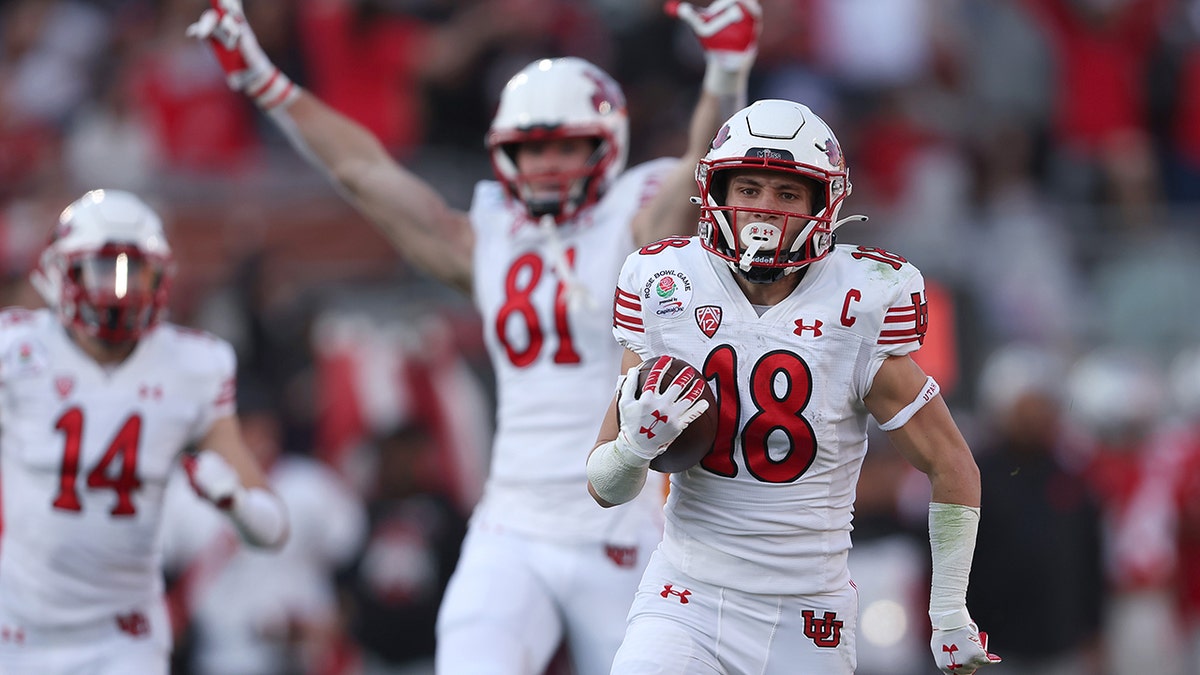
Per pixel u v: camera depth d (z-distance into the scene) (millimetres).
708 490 13891
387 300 31219
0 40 37188
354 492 28609
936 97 38156
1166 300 33000
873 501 26359
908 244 32844
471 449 29719
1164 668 29609
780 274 13562
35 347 18828
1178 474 29969
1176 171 39688
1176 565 29906
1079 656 27406
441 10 36219
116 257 18344
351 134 19828
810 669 13984
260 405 28781
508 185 18969
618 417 13805
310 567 27078
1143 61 40188
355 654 27484
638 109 36219
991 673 27016
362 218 32156
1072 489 27391
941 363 31547
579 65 18906
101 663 18656
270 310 31125
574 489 18078
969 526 13773
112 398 18766
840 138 36781
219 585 26297
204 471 18297
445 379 29719
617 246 18516
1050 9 39781
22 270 32062
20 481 18703
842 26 37906
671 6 17906
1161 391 31906
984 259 32688
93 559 18594
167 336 19281
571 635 18234
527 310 18469
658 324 13859
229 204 32438
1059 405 28672
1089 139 39156
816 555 13891
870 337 13555
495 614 17734
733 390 13633
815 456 13664
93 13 37312
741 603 13938
